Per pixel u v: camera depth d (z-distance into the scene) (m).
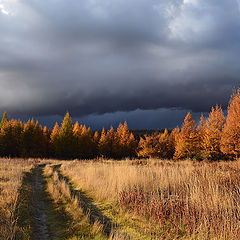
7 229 4.28
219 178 6.89
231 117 25.16
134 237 4.42
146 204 5.93
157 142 39.94
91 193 8.39
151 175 9.01
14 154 48.56
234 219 4.45
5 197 6.58
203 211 4.94
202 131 31.84
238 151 24.38
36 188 10.16
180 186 7.15
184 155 31.91
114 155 53.75
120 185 7.85
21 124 52.62
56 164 26.20
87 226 4.95
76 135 54.31
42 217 6.04
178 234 4.47
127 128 54.25
